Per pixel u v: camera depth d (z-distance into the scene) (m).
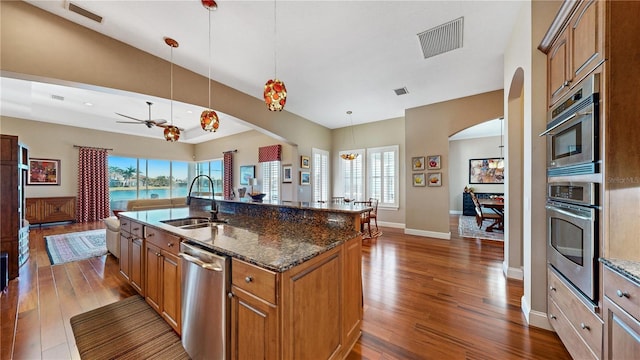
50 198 6.29
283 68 3.42
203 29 2.56
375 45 2.85
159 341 1.79
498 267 3.23
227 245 1.43
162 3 2.19
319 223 1.97
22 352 1.66
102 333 1.87
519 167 2.81
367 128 6.47
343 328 1.60
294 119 5.61
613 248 1.22
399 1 2.17
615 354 1.13
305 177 5.96
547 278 1.87
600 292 1.25
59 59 2.41
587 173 1.36
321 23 2.46
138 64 2.93
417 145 5.09
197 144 9.61
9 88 4.12
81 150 6.87
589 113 1.32
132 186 8.10
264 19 2.40
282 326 1.08
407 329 1.90
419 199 5.09
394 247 4.21
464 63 3.27
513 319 2.03
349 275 1.68
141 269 2.29
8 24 2.16
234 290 1.28
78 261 3.56
